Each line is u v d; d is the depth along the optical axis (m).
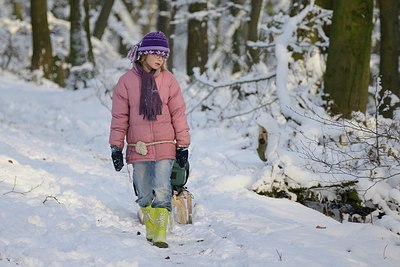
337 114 11.47
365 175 8.71
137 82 6.44
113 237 6.24
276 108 14.16
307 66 13.45
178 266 5.66
